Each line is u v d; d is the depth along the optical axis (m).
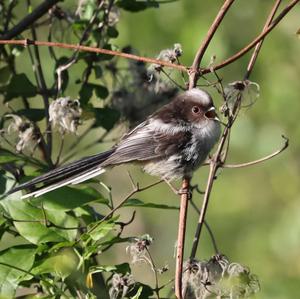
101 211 16.88
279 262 18.61
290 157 18.95
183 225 8.90
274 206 19.64
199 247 19.23
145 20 16.91
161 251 20.05
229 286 9.07
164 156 10.51
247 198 19.78
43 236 9.04
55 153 16.83
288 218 18.83
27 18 11.45
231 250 19.38
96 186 17.34
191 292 9.41
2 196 9.24
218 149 9.49
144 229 20.14
